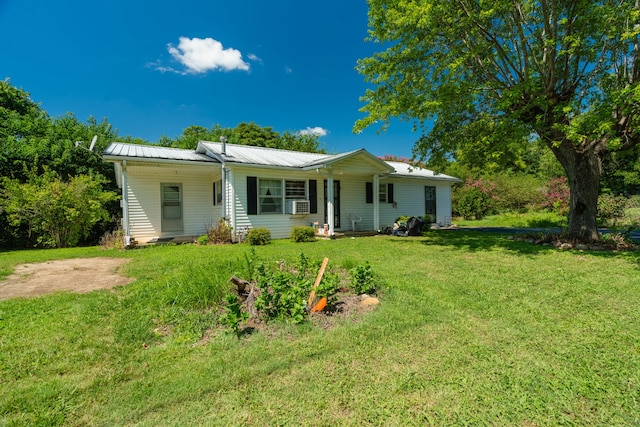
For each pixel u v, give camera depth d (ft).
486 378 7.48
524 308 12.19
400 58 28.81
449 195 60.03
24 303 12.92
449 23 25.79
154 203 37.65
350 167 39.81
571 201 29.25
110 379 7.54
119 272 19.38
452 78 27.68
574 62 26.25
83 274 18.90
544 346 9.04
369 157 40.55
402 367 7.99
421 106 27.37
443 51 28.73
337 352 8.77
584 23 23.50
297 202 39.06
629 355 8.48
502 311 11.86
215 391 7.07
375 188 43.32
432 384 7.25
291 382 7.38
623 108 20.85
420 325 10.59
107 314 11.71
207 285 13.14
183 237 37.78
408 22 24.68
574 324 10.59
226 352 8.81
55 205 34.17
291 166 37.60
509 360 8.29
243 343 9.32
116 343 9.39
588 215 28.09
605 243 26.40
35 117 53.16
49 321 11.09
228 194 35.22
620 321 10.78
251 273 15.51
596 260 21.39
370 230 45.47
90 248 33.14
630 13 20.03
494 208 70.90
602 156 28.09
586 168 28.04
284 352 8.75
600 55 25.88
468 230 47.24
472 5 26.08
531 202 68.64
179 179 39.29
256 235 32.30
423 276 17.60
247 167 35.35
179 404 6.64
